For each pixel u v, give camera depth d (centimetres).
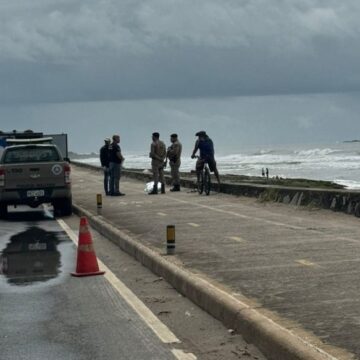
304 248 1148
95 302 914
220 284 884
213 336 728
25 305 908
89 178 4550
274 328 652
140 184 3575
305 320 683
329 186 3966
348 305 739
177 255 1142
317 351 573
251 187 2267
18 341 732
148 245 1284
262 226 1489
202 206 2058
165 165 2712
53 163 2119
